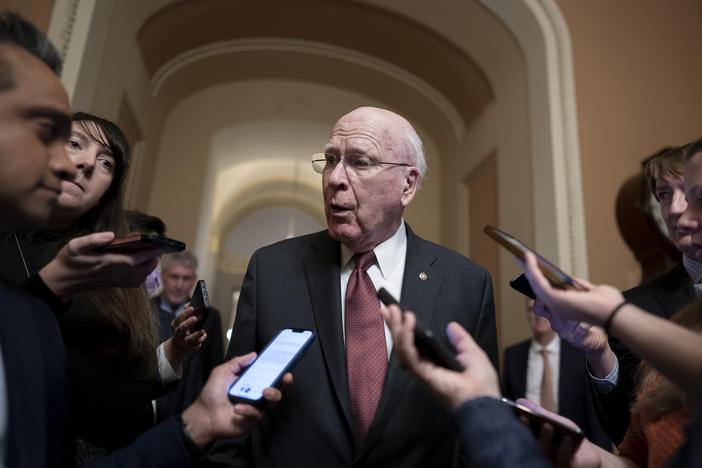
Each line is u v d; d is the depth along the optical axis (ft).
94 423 4.00
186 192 22.57
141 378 4.66
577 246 12.84
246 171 38.34
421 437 4.21
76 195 4.58
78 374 3.87
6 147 2.28
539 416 2.94
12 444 2.21
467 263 5.24
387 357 4.50
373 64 22.54
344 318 4.76
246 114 25.54
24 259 4.17
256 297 5.05
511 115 17.04
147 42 17.92
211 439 2.88
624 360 4.97
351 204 4.82
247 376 3.09
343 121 5.20
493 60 18.16
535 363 10.12
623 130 14.24
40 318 2.66
